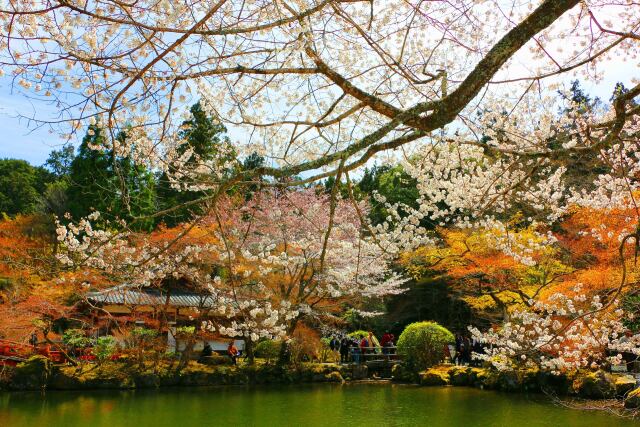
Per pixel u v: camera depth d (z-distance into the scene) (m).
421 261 16.95
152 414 11.36
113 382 14.69
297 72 3.73
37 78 3.63
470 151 6.32
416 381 16.75
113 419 10.80
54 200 22.91
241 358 18.81
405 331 17.81
